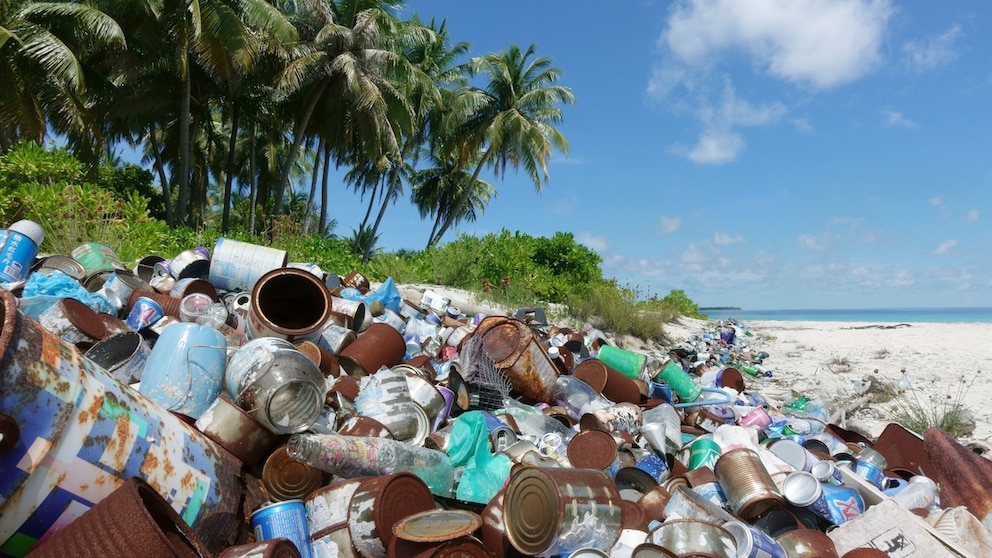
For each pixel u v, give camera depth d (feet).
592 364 4.88
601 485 2.37
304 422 2.61
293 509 2.18
